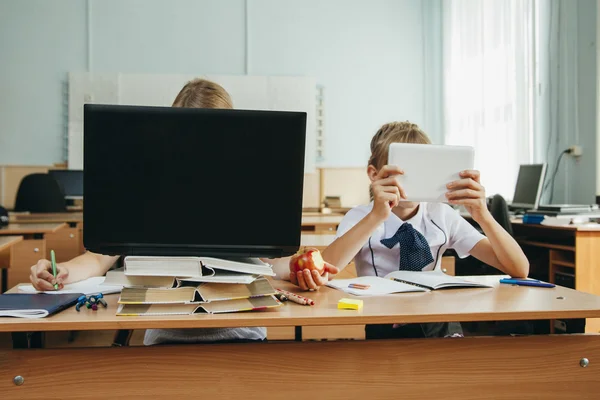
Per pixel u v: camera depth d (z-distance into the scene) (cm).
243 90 666
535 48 443
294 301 124
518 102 465
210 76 667
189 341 133
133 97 653
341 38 689
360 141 692
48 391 110
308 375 115
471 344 120
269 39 679
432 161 144
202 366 113
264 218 118
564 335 123
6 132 648
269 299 117
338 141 689
